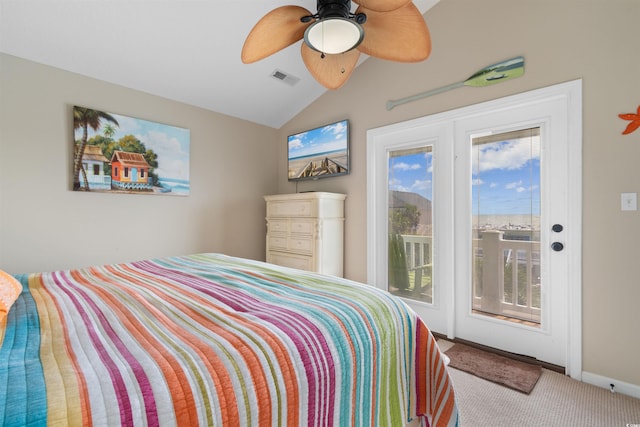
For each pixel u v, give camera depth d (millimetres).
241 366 652
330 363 782
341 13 1360
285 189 3826
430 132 2580
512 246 2184
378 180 2930
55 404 484
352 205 3092
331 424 763
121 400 519
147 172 2770
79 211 2422
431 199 2584
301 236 3000
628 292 1688
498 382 1795
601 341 1768
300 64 2869
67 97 2363
